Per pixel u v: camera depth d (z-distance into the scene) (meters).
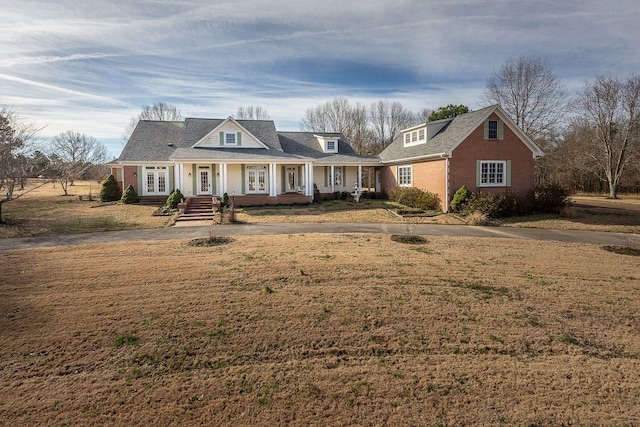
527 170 21.53
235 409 3.77
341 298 6.72
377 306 6.37
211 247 11.06
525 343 5.17
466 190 19.69
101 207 21.66
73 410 3.75
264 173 26.31
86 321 5.79
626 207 24.50
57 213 19.27
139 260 9.46
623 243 12.66
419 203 21.66
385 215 19.30
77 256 9.96
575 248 11.60
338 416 3.66
